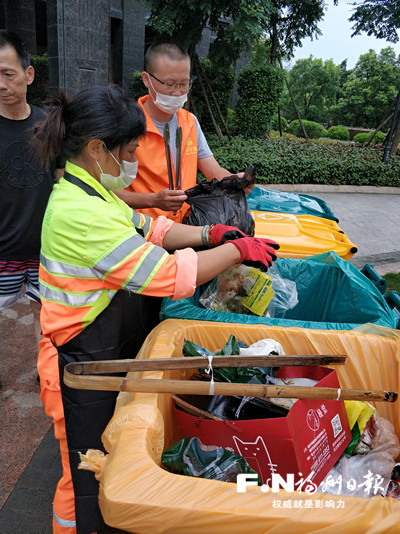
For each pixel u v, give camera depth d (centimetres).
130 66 1295
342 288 220
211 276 131
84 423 139
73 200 122
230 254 133
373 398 119
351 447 138
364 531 93
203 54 1388
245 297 183
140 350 147
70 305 129
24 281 262
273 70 1106
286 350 159
